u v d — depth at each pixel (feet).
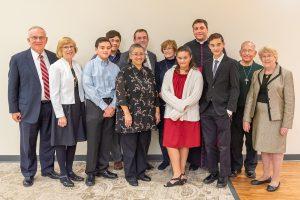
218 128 10.62
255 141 10.66
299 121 13.37
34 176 11.81
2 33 13.05
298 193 10.47
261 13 12.84
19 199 10.07
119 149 12.46
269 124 10.27
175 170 11.10
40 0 12.91
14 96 10.71
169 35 13.03
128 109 10.46
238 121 11.44
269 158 10.98
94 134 10.81
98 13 12.99
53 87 10.23
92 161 11.01
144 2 12.89
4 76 13.25
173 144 10.91
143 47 11.35
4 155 13.67
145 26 13.01
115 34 12.17
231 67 10.37
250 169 11.78
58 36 13.09
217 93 10.46
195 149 12.24
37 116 10.66
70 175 11.41
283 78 10.05
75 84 10.62
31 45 10.57
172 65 12.03
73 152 11.26
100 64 10.76
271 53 10.01
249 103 10.66
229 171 10.89
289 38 12.94
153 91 10.84
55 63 10.40
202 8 12.86
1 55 13.15
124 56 11.94
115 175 11.63
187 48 10.55
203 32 11.64
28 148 10.91
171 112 10.75
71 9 12.96
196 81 10.56
